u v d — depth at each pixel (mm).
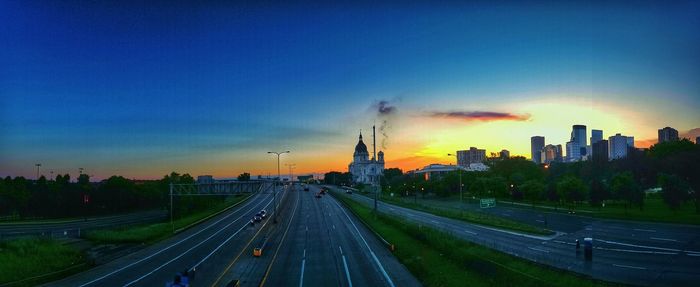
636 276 37312
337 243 70188
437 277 43562
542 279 38375
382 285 42781
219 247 69688
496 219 88562
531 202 136625
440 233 64812
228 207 149625
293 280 45469
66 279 48438
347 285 42906
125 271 52125
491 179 148625
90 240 79938
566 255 48094
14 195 137750
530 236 65750
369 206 140125
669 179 83375
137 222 123500
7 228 109188
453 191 182625
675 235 59188
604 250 50281
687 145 141375
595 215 87438
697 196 83500
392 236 70812
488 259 47031
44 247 65062
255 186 102562
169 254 64188
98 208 158125
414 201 159625
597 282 35594
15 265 53344
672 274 37781
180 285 29109
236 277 47656
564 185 104875
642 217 77562
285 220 111250
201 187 102500
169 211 128625
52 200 144375
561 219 86938
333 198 193000
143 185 173500
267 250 65438
